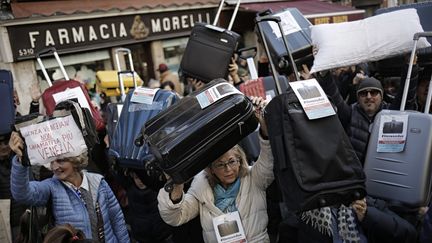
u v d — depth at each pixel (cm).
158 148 180
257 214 212
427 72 308
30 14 616
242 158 216
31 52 628
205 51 298
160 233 277
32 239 217
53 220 215
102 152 321
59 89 301
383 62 357
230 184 215
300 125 181
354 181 180
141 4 764
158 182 268
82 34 686
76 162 209
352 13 1017
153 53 806
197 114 186
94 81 717
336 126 185
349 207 202
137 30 764
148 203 276
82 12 670
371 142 222
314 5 1045
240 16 961
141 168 249
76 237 169
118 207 234
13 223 296
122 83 371
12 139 200
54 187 214
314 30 291
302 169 178
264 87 307
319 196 175
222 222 206
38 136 200
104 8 703
